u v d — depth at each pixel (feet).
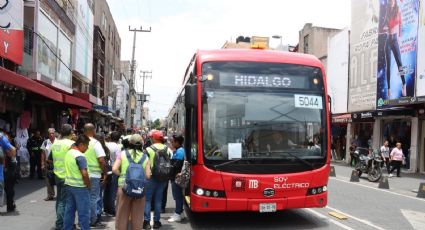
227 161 25.75
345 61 103.81
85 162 22.85
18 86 39.40
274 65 27.68
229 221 29.66
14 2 45.09
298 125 27.04
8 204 31.19
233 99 26.73
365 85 93.50
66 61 74.38
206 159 25.75
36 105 64.49
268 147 26.32
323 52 125.18
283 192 26.07
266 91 27.20
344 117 99.96
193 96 25.95
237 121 26.45
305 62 28.22
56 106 71.20
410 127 80.38
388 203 38.78
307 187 26.45
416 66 73.51
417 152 76.48
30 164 50.93
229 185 25.55
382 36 85.40
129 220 24.36
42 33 58.08
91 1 106.93
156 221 27.50
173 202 38.19
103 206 31.14
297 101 27.43
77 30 81.82
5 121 51.08
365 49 93.71
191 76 29.37
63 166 25.54
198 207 25.73
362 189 49.06
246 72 27.27
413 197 43.80
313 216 31.58
